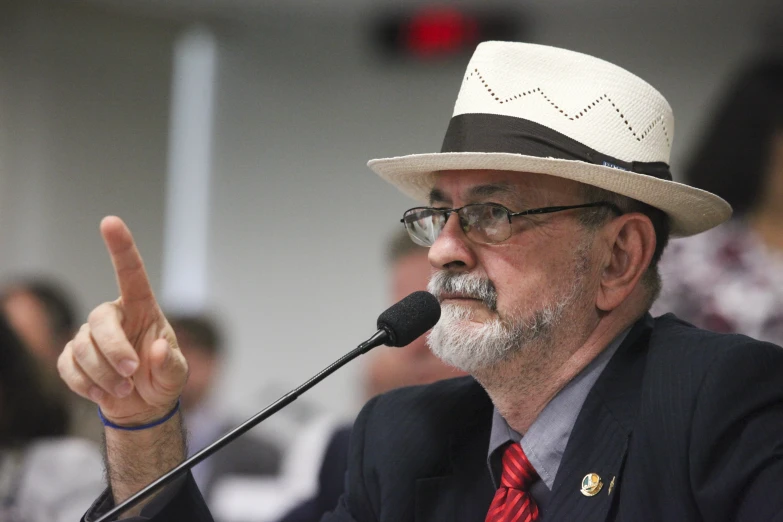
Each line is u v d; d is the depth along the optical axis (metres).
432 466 6.47
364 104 17.98
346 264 18.12
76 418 12.73
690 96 14.66
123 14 18.81
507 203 5.99
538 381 6.07
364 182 18.03
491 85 6.19
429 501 6.35
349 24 18.09
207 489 14.59
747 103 13.32
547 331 5.95
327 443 10.12
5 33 18.48
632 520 5.40
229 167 19.06
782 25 14.13
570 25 15.88
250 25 18.88
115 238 5.61
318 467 10.11
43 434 12.22
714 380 5.45
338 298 18.19
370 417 6.94
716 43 14.53
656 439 5.54
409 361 10.68
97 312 5.66
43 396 12.30
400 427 6.71
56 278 18.70
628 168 6.07
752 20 14.30
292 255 18.55
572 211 5.99
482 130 6.11
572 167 5.80
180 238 19.31
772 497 4.98
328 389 17.98
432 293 6.10
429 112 17.33
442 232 6.09
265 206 18.77
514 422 6.25
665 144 6.39
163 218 19.27
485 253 5.97
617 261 6.20
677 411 5.52
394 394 7.02
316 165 18.41
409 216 6.30
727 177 12.84
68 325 13.12
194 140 19.30
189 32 19.06
